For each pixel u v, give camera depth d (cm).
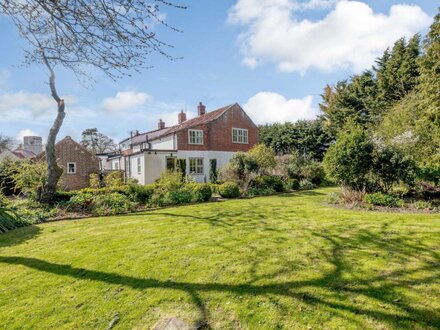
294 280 351
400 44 2495
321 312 280
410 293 307
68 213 984
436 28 1102
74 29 356
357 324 259
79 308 315
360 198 909
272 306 296
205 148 2298
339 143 966
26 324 290
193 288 344
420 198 912
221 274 380
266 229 621
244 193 1379
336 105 3081
